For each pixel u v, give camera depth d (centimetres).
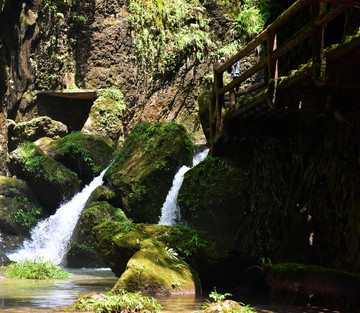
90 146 2412
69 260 1948
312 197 836
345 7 531
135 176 1988
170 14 2919
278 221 977
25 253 2131
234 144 1121
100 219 1964
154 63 2873
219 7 2972
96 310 699
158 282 909
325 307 752
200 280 1027
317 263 795
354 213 724
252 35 2894
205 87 2905
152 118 2855
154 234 1079
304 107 712
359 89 725
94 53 2848
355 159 738
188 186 1741
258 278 996
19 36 2628
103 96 2747
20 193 2291
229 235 1543
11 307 764
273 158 1029
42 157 2317
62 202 2308
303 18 996
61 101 2812
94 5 2856
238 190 1546
